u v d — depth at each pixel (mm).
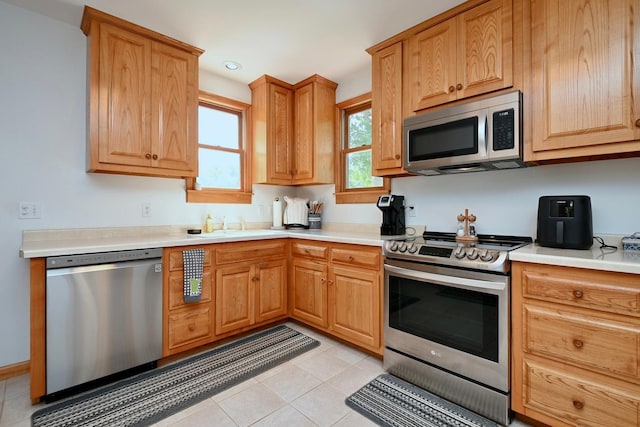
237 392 1821
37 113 2088
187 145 2496
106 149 2109
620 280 1253
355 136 3158
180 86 2449
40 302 1674
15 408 1658
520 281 1520
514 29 1764
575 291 1354
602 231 1751
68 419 1572
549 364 1438
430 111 2135
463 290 1706
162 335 2092
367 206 2943
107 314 1864
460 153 1919
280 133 3174
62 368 1722
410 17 2096
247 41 2408
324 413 1641
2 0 1951
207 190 2943
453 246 1838
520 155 1729
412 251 1924
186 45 2445
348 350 2373
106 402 1714
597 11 1496
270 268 2729
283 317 2850
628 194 1678
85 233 2271
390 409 1677
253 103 3217
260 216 3350
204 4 1972
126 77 2188
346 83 3117
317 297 2586
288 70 2916
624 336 1246
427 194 2512
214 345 2436
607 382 1290
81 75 2242
